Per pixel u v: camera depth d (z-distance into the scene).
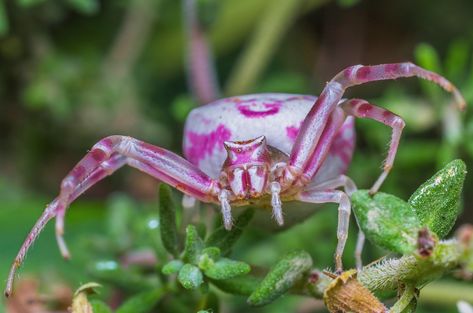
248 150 0.06
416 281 0.05
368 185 0.08
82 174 0.06
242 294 0.06
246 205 0.06
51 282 0.07
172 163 0.06
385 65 0.06
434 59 0.07
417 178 0.08
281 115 0.06
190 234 0.06
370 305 0.05
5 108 0.08
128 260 0.07
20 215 0.08
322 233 0.07
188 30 0.08
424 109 0.08
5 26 0.08
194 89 0.08
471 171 0.08
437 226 0.05
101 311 0.06
